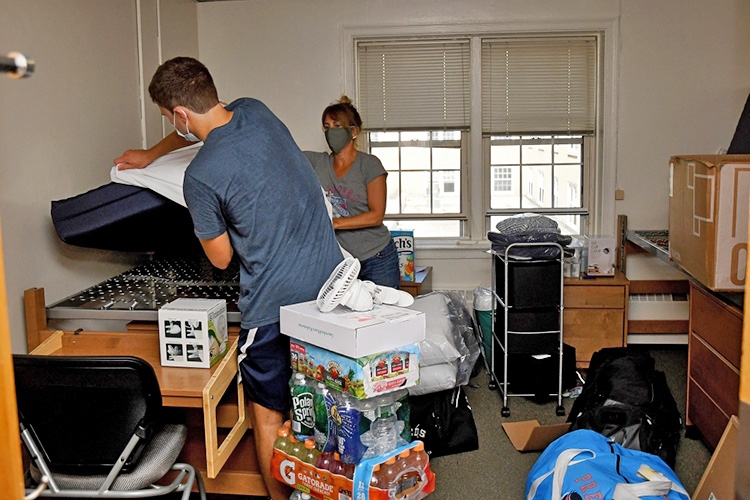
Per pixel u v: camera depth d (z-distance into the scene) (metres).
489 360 3.81
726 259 2.36
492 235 3.30
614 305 3.78
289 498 2.29
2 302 0.73
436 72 4.23
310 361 2.01
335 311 2.02
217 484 2.52
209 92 2.06
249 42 4.23
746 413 0.74
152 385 1.85
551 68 4.18
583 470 2.10
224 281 2.93
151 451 2.01
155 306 2.54
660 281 4.15
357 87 4.28
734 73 4.00
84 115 2.91
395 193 4.43
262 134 2.08
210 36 4.25
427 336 2.92
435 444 2.87
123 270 3.27
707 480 2.12
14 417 0.75
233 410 2.39
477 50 4.15
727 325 2.56
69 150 2.79
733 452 2.00
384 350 1.88
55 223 2.55
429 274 4.25
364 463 1.91
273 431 2.26
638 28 4.02
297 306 2.09
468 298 4.28
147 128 3.53
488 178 4.36
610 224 4.19
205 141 2.07
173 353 2.24
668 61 4.04
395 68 4.25
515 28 4.07
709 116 4.06
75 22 2.84
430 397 2.96
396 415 2.08
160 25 3.66
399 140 4.38
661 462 2.21
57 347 2.44
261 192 2.04
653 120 4.09
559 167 4.32
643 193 4.16
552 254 3.20
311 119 4.26
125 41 3.30
